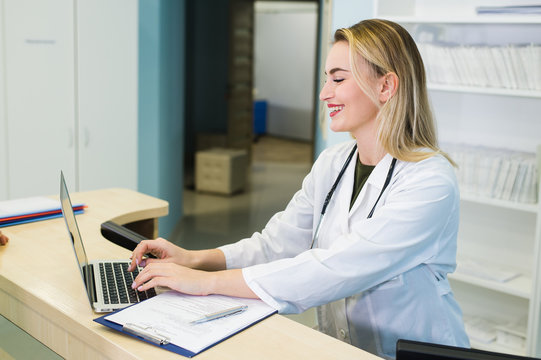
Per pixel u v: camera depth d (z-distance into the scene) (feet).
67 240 7.23
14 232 7.52
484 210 10.84
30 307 5.66
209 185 24.39
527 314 10.49
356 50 5.52
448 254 5.75
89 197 9.49
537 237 9.08
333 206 6.26
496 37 10.35
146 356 4.43
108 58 15.01
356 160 6.23
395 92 5.55
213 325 4.91
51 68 14.62
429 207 5.33
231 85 29.81
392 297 5.69
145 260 6.41
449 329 5.87
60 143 14.96
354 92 5.62
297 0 33.60
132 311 5.10
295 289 5.32
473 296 11.00
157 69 16.20
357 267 5.29
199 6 32.07
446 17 9.80
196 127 32.83
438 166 5.51
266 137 42.16
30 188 14.98
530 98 10.17
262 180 27.45
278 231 6.70
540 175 9.09
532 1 9.91
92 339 4.86
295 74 41.09
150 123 16.34
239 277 5.46
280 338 4.80
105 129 15.25
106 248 6.95
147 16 15.88
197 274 5.51
